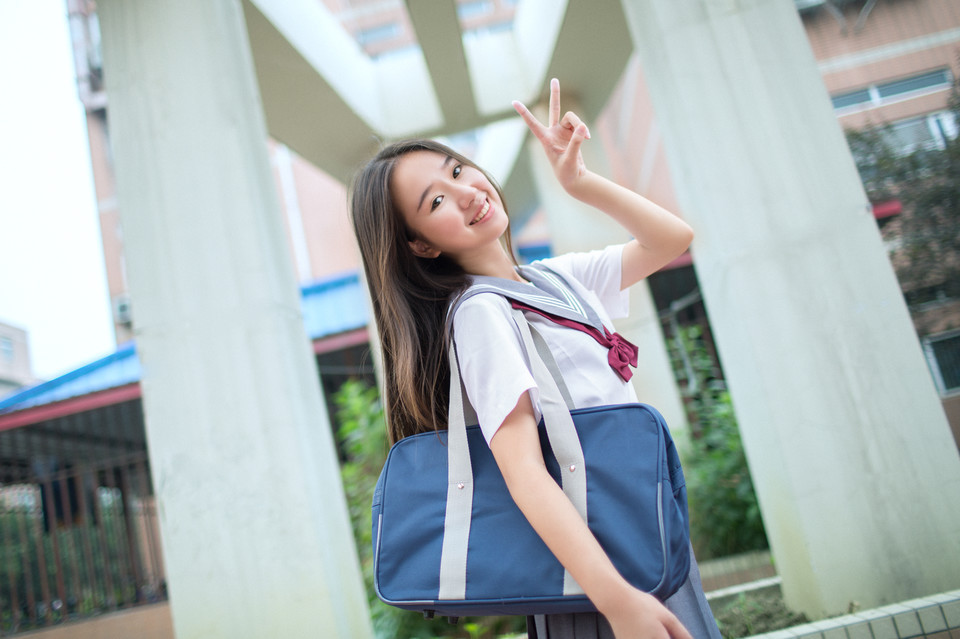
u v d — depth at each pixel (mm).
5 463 6594
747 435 2846
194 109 2920
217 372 2699
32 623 4957
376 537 965
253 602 2508
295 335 2887
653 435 842
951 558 2359
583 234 6203
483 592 856
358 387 5020
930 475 2432
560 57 5582
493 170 8102
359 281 7477
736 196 2744
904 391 2508
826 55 3949
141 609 4836
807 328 2605
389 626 3510
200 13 3000
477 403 887
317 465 2736
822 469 2494
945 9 3797
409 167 1129
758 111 2795
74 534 5438
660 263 1235
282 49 4742
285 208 11438
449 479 938
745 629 2502
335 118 5668
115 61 3002
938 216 3332
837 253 2645
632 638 705
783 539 2650
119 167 2904
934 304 3215
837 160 2715
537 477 810
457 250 1159
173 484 2623
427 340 1081
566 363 991
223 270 2779
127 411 6504
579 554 751
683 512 853
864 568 2400
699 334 5523
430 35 4914
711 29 2889
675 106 2926
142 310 2770
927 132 3605
